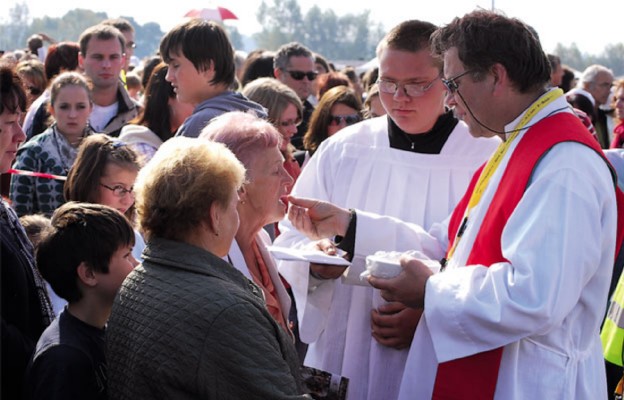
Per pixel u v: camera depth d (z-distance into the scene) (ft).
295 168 15.24
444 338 7.85
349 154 10.84
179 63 12.33
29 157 14.61
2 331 6.91
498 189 8.13
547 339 7.84
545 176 7.61
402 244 9.77
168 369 6.11
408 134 10.59
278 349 6.48
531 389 7.79
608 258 7.88
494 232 7.94
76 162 10.06
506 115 8.26
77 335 7.07
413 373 8.45
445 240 9.89
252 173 8.60
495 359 7.83
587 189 7.50
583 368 8.09
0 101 7.27
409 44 9.88
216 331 6.12
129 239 7.38
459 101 8.32
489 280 7.67
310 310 10.00
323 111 17.57
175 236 6.70
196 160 6.72
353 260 9.84
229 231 6.88
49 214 14.14
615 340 11.01
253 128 8.72
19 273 7.26
